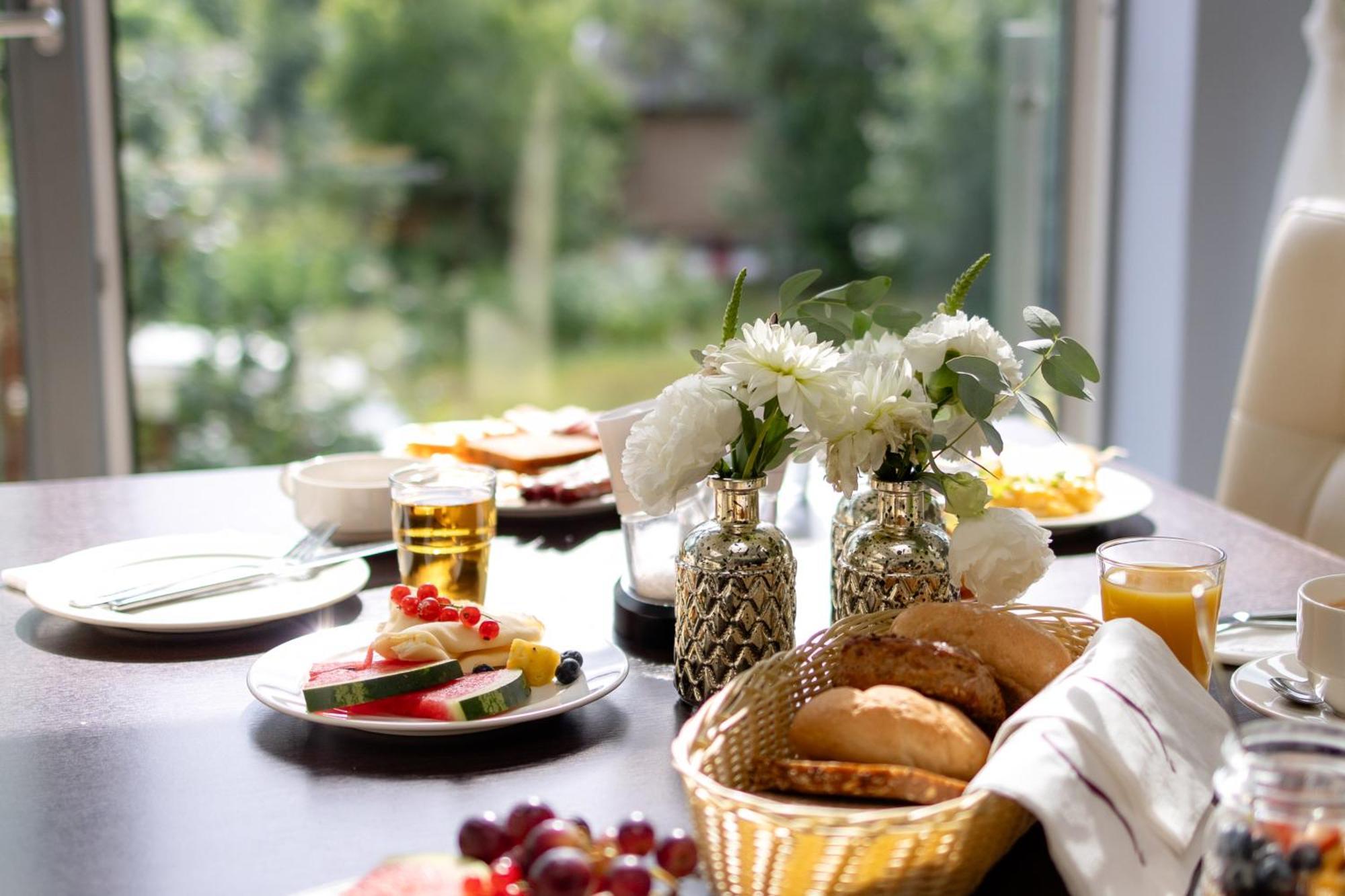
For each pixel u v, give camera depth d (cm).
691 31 535
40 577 114
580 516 143
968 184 467
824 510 144
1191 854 66
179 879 67
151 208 344
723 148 543
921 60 479
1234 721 87
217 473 165
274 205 439
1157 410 237
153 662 99
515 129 521
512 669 88
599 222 542
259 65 426
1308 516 157
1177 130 226
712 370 88
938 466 92
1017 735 67
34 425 216
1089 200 247
